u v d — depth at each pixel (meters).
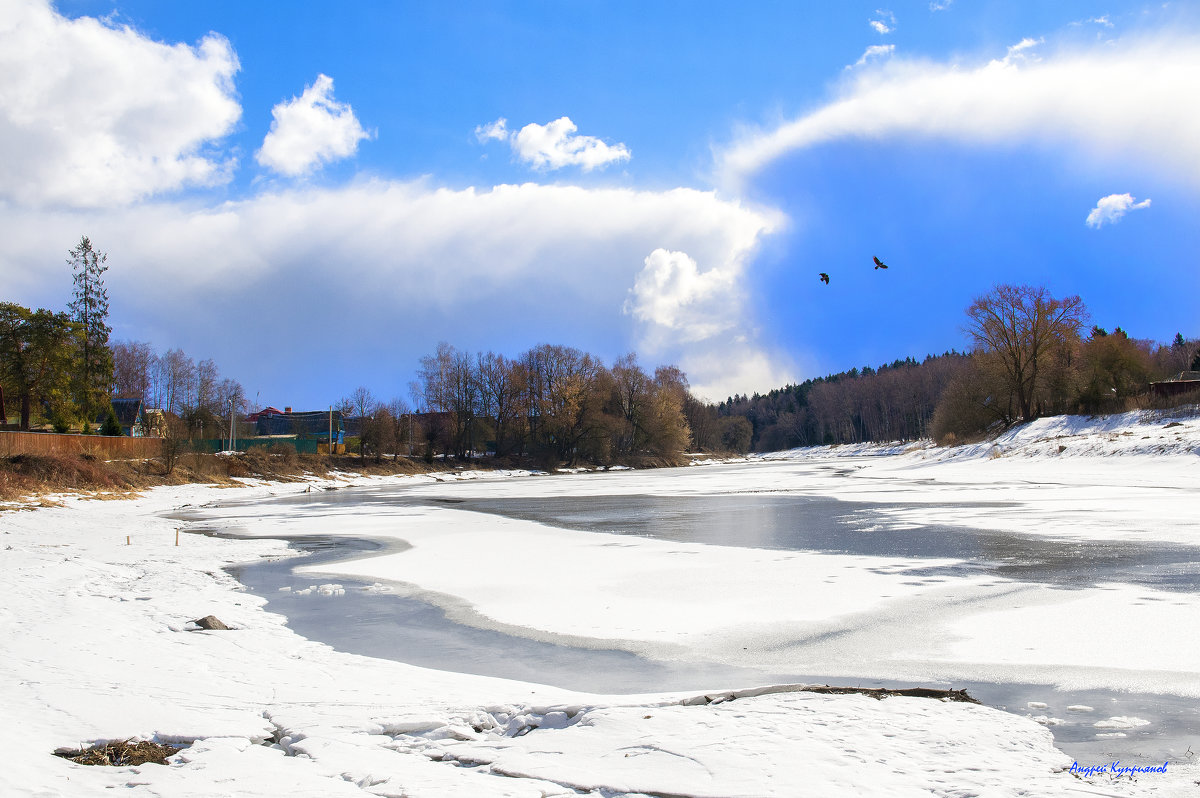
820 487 43.28
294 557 18.88
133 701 7.01
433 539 22.16
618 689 7.82
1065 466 44.62
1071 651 8.66
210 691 7.50
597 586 13.84
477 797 4.79
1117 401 56.34
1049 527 20.05
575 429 92.81
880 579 13.55
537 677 8.36
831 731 5.92
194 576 15.66
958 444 67.81
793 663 8.65
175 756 5.64
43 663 8.34
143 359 94.44
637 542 20.09
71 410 60.38
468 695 7.47
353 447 82.81
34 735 5.91
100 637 9.78
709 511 29.50
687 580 14.14
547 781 5.07
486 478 75.62
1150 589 11.79
